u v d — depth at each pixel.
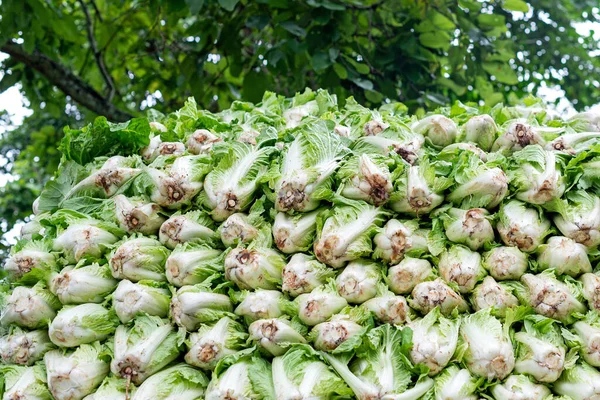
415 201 2.34
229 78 6.16
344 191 2.39
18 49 5.46
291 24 4.47
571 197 2.36
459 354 2.16
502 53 4.95
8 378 2.39
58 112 6.49
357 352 2.17
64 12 5.64
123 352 2.26
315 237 2.37
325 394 2.11
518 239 2.30
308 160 2.45
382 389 2.08
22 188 9.58
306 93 3.27
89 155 2.81
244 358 2.21
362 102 5.11
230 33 5.20
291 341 2.22
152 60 6.60
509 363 2.13
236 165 2.54
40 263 2.55
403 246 2.30
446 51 4.96
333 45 4.60
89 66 6.59
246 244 2.43
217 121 2.95
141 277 2.42
